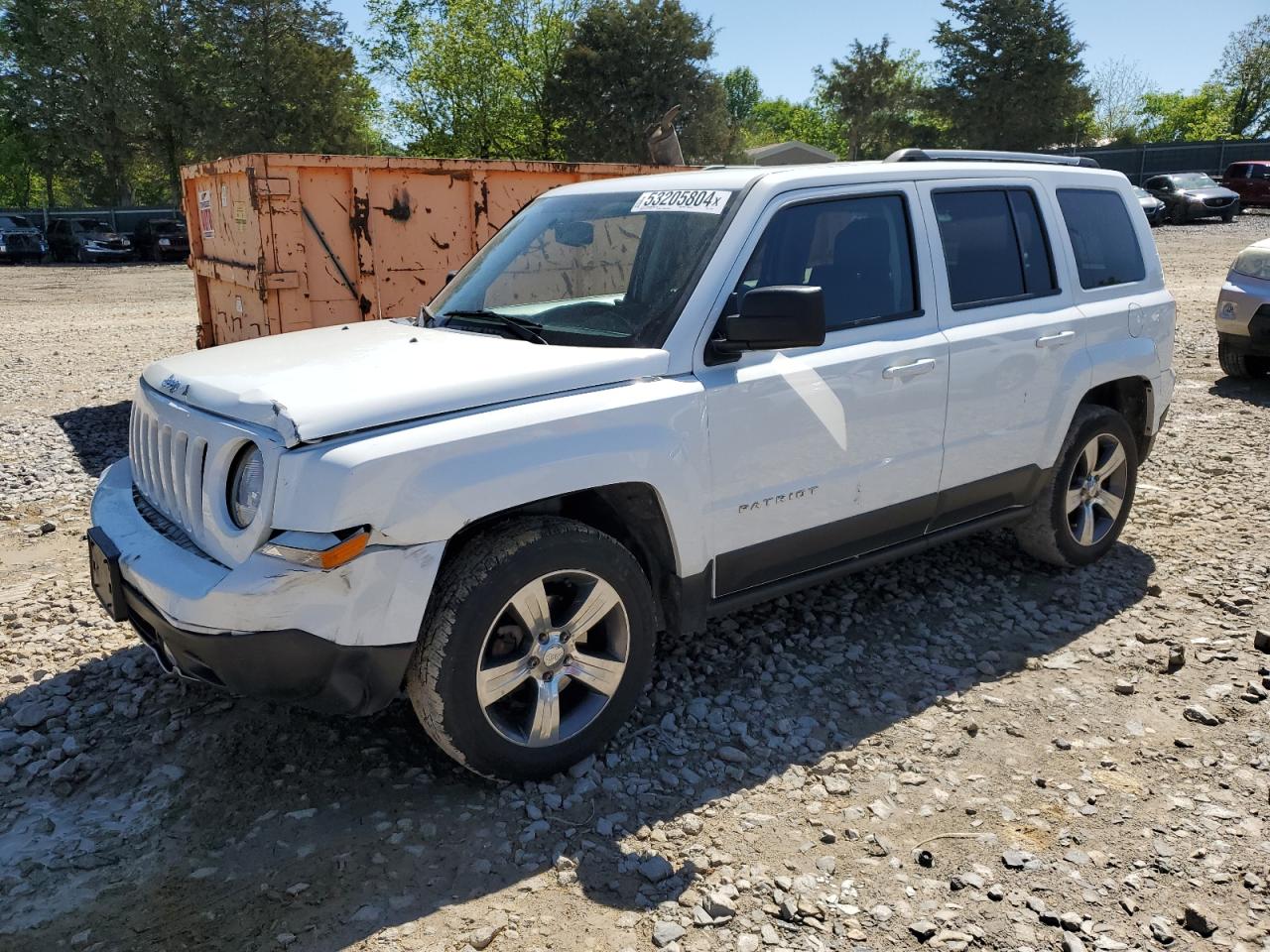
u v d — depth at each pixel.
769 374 3.64
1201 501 6.27
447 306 4.25
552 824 3.10
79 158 51.44
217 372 3.40
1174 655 4.10
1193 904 2.70
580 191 4.44
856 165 4.13
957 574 5.16
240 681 2.92
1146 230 5.41
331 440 2.87
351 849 2.98
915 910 2.73
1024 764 3.45
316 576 2.79
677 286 3.61
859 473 3.99
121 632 4.54
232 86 49.06
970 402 4.32
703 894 2.79
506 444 3.05
